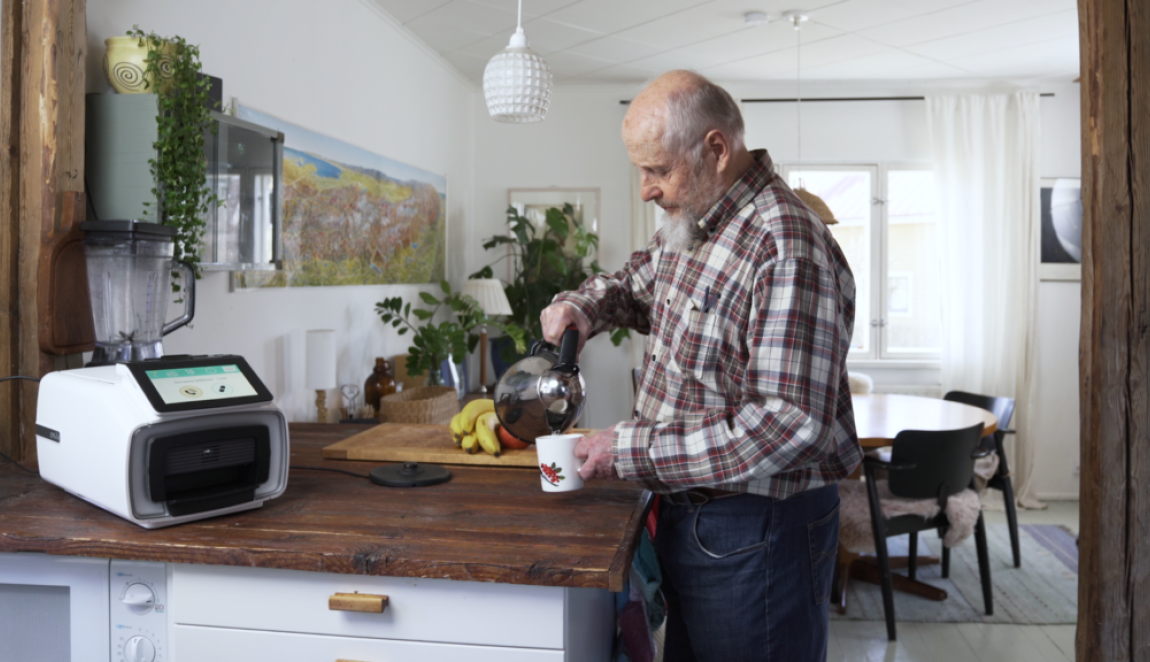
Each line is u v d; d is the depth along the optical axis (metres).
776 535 1.34
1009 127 4.82
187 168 1.89
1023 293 4.80
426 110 4.23
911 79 4.84
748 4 3.52
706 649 1.41
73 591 1.24
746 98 5.00
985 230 4.83
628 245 5.08
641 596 1.65
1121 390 1.69
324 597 1.17
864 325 5.09
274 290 2.80
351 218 3.35
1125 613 1.71
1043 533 4.18
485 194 5.14
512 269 5.15
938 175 4.84
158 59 1.86
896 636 2.92
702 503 1.37
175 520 1.25
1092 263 1.71
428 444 1.82
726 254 1.27
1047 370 4.94
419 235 4.16
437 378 3.78
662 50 4.24
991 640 2.89
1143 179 1.66
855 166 5.04
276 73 2.75
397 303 3.67
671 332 1.36
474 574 1.09
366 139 3.49
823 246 1.23
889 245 5.07
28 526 1.24
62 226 1.71
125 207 1.84
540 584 1.08
